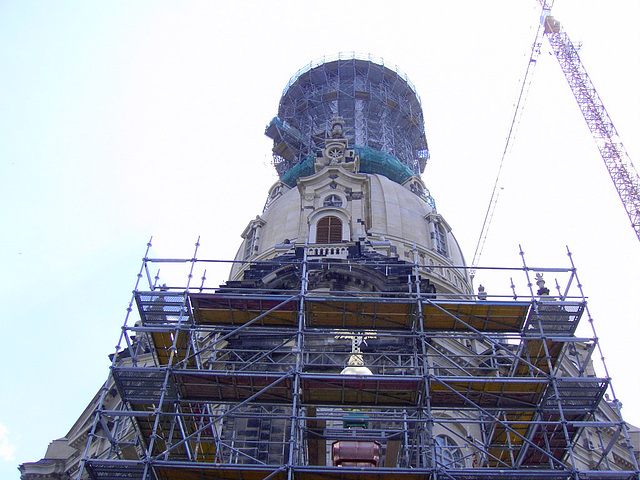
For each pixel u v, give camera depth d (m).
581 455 52.47
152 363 62.38
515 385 33.31
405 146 105.62
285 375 31.34
